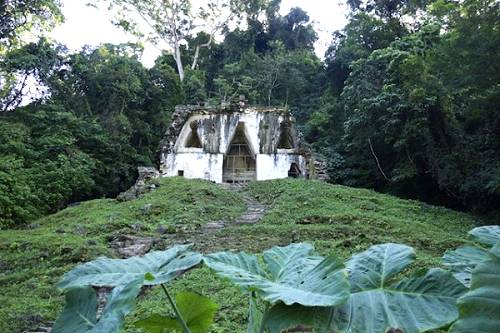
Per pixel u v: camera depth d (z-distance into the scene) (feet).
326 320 6.43
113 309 6.84
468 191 48.52
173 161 66.64
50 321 17.72
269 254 8.57
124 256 27.73
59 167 58.23
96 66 76.64
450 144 52.49
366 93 63.62
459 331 5.16
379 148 62.75
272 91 101.60
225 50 115.44
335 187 51.67
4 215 45.80
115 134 71.20
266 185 55.42
